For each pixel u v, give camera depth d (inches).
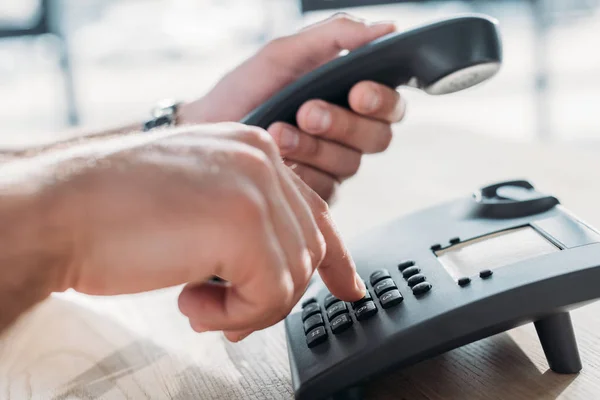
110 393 16.9
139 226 9.8
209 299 11.7
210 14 144.5
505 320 14.0
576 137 101.9
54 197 9.7
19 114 132.0
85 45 130.6
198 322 11.9
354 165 26.4
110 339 20.4
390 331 14.5
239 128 11.8
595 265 14.1
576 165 34.7
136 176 10.1
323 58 28.1
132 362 18.7
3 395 17.1
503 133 110.3
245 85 29.5
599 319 18.1
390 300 15.4
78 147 11.3
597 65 132.9
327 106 24.0
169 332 20.7
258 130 11.9
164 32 147.8
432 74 22.8
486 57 22.3
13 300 9.6
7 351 20.1
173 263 10.0
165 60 153.9
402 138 48.0
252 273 10.6
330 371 14.4
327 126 24.1
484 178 34.3
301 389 14.6
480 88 141.2
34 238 9.5
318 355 15.1
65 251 9.8
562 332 15.0
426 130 49.9
